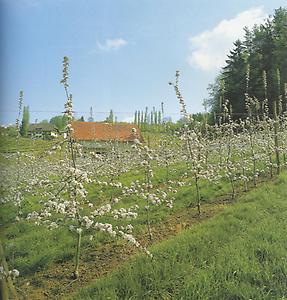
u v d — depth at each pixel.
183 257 6.49
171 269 6.01
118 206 10.65
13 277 4.58
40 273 6.93
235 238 7.39
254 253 6.66
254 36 48.22
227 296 5.41
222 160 16.44
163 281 5.74
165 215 9.92
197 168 10.88
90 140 16.44
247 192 12.16
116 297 5.32
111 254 7.54
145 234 8.67
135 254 7.21
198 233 7.68
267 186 11.95
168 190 11.80
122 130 20.75
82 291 5.71
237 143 16.77
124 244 7.97
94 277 6.54
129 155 17.55
